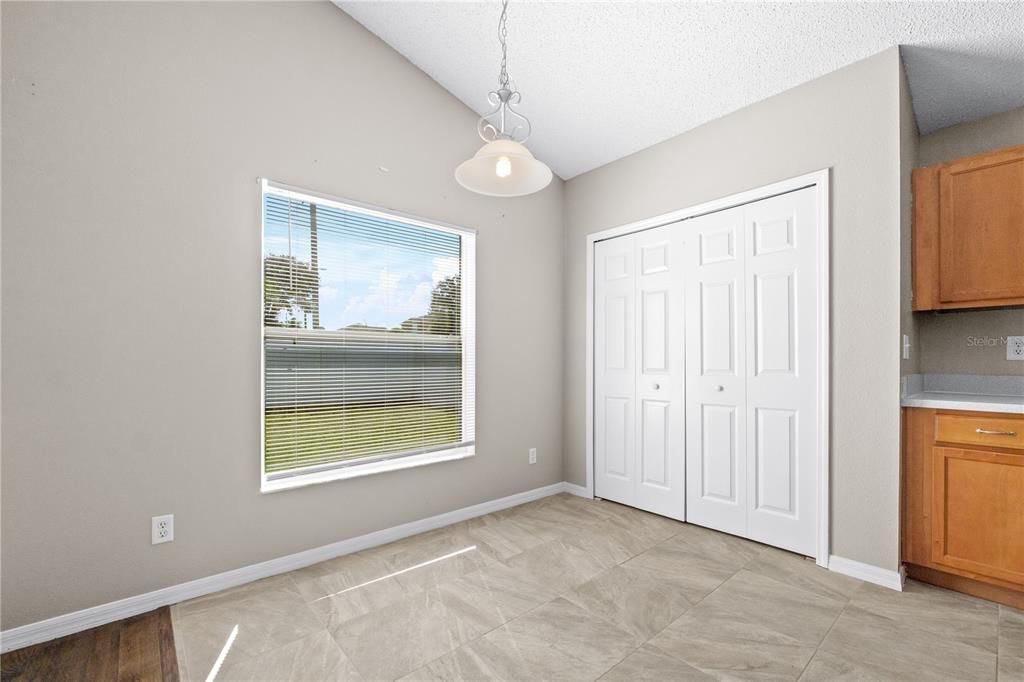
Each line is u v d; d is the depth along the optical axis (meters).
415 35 2.72
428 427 2.99
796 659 1.66
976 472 2.00
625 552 2.57
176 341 2.09
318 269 2.55
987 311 2.49
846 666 1.62
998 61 2.15
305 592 2.16
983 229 2.17
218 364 2.20
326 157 2.55
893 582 2.15
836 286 2.36
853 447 2.29
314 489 2.49
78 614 1.86
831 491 2.37
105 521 1.93
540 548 2.64
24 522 1.77
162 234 2.06
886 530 2.19
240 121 2.28
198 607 2.03
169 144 2.08
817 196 2.43
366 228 2.73
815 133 2.45
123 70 1.98
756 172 2.68
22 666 1.64
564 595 2.12
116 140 1.96
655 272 3.21
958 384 2.56
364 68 2.71
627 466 3.38
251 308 2.30
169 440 2.07
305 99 2.49
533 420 3.59
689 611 1.97
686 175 3.03
